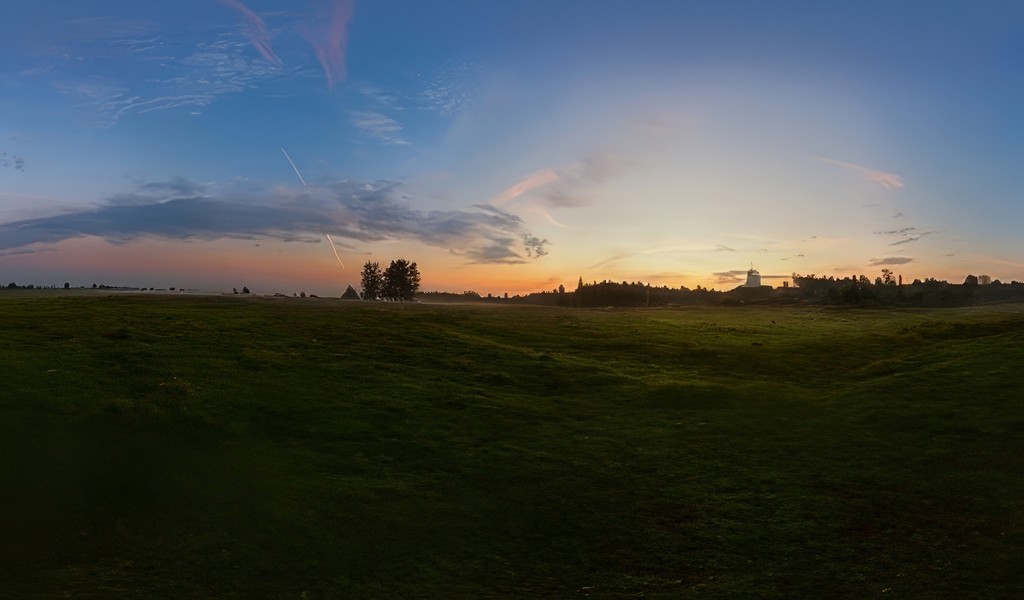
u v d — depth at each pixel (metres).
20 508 13.91
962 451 20.39
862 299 90.12
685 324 53.25
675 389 29.53
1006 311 67.06
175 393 22.50
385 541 13.67
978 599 11.73
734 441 22.09
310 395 24.50
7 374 23.12
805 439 22.31
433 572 12.47
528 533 14.57
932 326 48.25
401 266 107.12
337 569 12.29
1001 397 26.23
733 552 13.86
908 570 12.98
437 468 18.34
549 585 12.23
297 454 18.53
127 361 26.61
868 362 37.12
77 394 21.52
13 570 11.38
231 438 19.33
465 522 14.91
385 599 11.30
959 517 15.62
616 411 25.91
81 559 11.95
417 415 23.25
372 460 18.59
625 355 38.22
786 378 33.47
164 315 40.47
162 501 14.70
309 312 47.62
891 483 18.00
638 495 17.09
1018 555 13.49
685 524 15.30
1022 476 18.12
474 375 30.42
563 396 28.09
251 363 28.50
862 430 23.33
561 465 19.19
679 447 21.34
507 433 22.11
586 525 15.13
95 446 17.67
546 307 72.00
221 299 57.38
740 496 17.09
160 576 11.49
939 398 26.89
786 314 66.56
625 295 111.81
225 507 14.66
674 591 12.09
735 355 39.03
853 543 14.31
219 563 12.15
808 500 16.81
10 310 40.56
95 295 63.47
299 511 14.77
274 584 11.54
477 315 55.31
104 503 14.39
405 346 36.16
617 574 12.77
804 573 12.88
